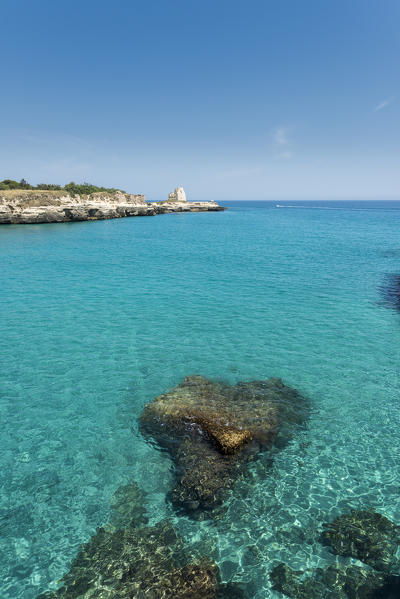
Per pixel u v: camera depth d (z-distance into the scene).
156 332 20.20
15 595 6.81
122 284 31.17
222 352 17.67
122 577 7.12
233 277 33.81
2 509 8.83
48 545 7.88
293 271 36.47
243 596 6.76
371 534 8.06
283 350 17.89
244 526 8.31
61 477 9.88
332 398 13.69
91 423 12.23
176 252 49.88
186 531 8.20
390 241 62.72
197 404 12.48
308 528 8.24
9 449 10.98
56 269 37.62
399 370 15.94
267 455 10.52
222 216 153.38
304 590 6.85
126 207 131.50
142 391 14.24
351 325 21.33
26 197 103.12
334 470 10.08
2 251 49.38
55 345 18.44
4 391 14.16
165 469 10.12
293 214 176.88
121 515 8.64
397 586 6.87
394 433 11.73
